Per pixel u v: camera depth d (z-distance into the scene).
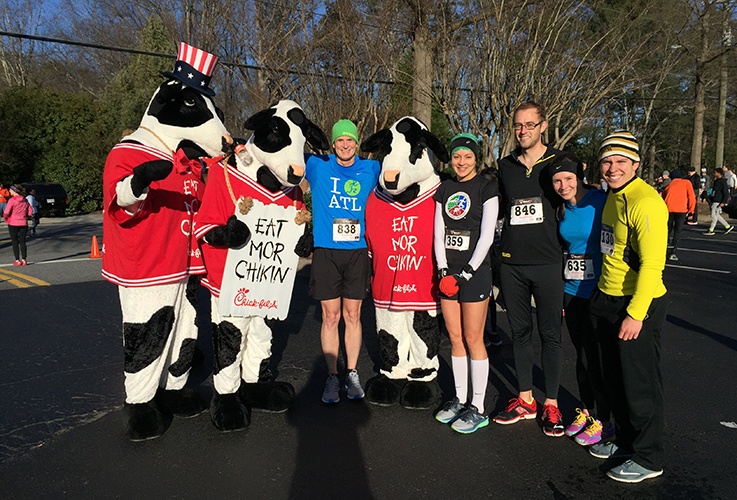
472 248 3.71
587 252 3.53
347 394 4.36
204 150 3.70
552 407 3.79
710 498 3.01
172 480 3.18
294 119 3.68
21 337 5.88
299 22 10.12
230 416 3.76
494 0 7.16
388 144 3.93
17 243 10.50
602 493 3.07
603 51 8.23
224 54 11.23
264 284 3.88
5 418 3.97
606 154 3.20
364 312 7.11
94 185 27.28
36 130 25.81
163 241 3.62
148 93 26.05
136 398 3.65
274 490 3.08
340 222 4.12
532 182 3.62
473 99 7.95
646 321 3.10
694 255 12.19
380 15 9.12
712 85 29.73
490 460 3.42
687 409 4.14
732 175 23.81
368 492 3.07
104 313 6.86
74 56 40.62
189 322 4.01
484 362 3.84
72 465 3.32
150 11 25.67
